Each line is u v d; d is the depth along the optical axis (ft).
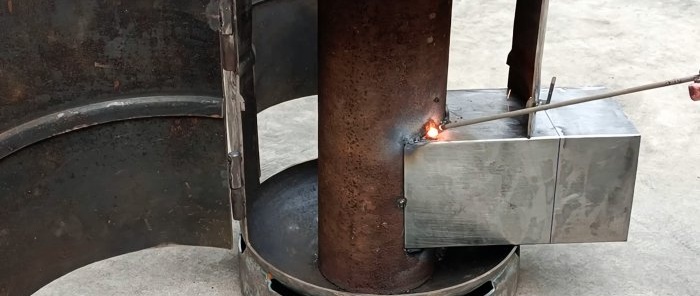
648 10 6.81
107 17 2.74
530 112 2.72
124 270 3.55
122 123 2.94
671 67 5.73
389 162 2.84
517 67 3.20
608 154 2.85
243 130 3.17
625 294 3.40
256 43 3.74
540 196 2.92
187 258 3.64
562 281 3.49
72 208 3.02
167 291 3.43
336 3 2.64
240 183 2.92
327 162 2.97
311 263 3.41
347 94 2.75
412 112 2.77
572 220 2.99
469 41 6.22
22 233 2.92
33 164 2.84
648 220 3.90
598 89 3.21
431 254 3.21
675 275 3.51
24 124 2.76
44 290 3.40
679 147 4.62
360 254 3.06
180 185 3.12
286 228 3.61
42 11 2.63
